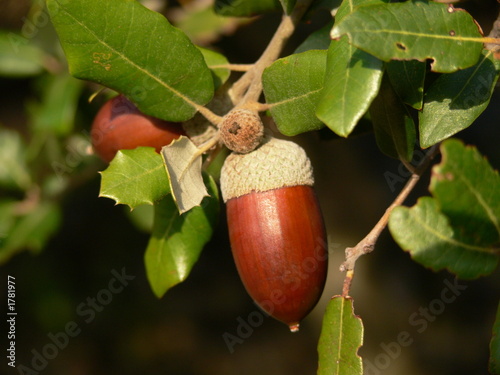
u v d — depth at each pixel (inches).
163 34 5.5
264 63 6.0
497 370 5.1
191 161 5.7
